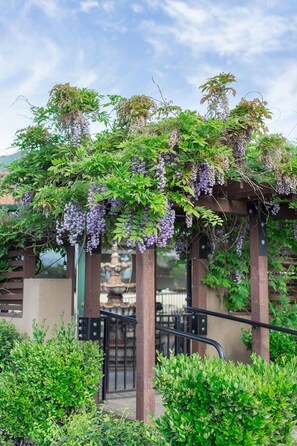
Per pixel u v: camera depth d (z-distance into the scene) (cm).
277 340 515
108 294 825
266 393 253
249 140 370
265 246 443
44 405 361
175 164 351
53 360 364
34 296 516
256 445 246
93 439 316
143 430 324
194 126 344
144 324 360
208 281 522
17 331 535
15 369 405
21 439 377
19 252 562
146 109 368
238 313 570
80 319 441
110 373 673
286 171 374
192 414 262
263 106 364
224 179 381
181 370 281
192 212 353
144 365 357
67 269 543
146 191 323
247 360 568
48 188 388
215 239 510
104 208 373
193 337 388
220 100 371
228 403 247
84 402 362
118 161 335
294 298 621
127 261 1051
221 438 249
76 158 388
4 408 368
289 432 262
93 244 379
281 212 462
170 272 1377
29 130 445
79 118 409
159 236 353
